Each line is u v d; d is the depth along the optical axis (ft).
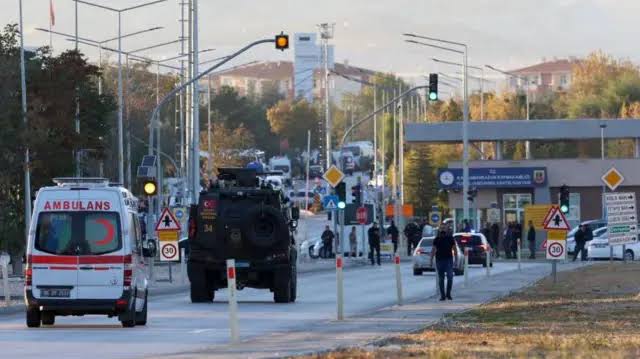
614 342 170.50
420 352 156.97
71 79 419.54
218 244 299.79
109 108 458.09
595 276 387.55
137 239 233.14
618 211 344.90
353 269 521.24
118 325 232.32
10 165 357.82
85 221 225.56
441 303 277.44
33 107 367.45
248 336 202.90
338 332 198.90
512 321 212.84
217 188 305.32
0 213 387.55
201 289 303.68
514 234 628.69
